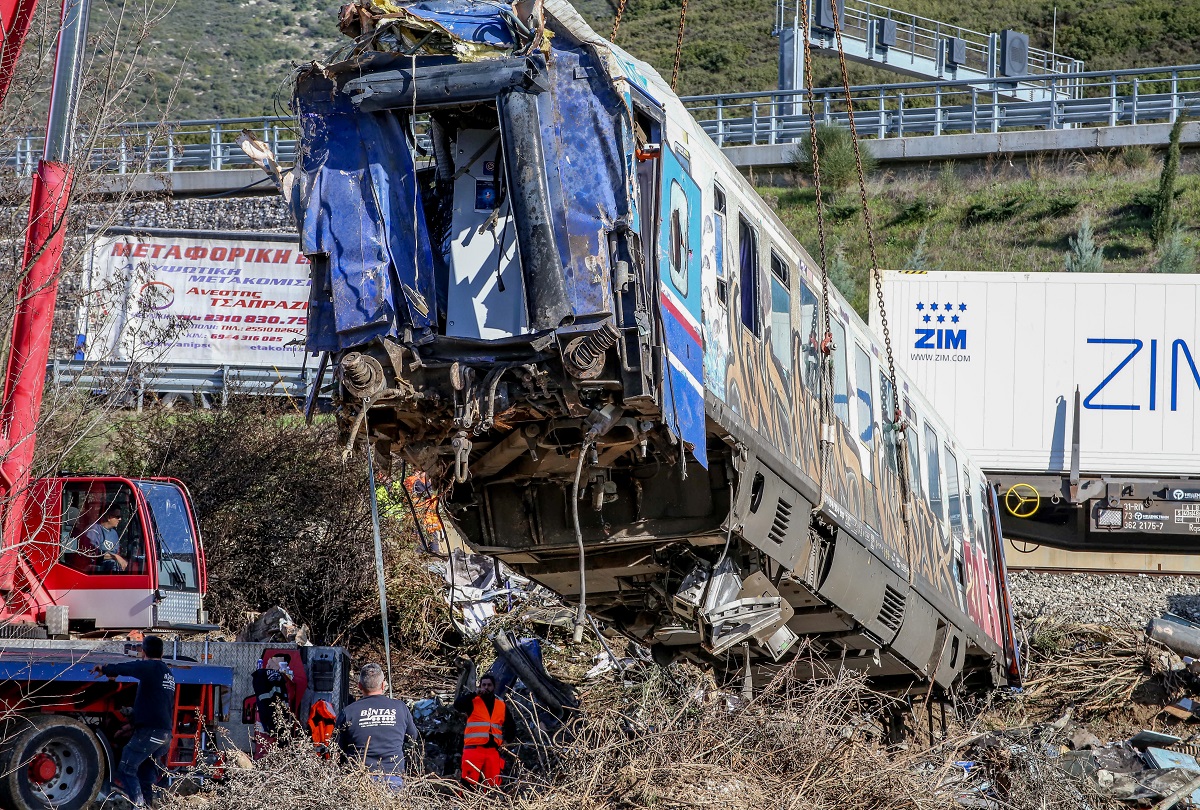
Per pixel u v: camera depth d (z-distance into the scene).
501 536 25.52
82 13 26.77
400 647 41.28
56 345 42.53
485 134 21.27
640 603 28.53
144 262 54.53
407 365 20.78
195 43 146.12
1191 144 89.12
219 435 43.66
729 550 25.23
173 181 78.56
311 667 30.12
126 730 25.83
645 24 186.88
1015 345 52.34
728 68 164.75
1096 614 46.72
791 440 26.20
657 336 20.44
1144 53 164.38
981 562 40.28
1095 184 87.88
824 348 28.67
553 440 22.36
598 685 34.97
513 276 20.62
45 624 28.30
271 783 21.52
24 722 24.47
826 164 89.31
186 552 32.03
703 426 21.81
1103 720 41.16
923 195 88.56
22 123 36.00
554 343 20.02
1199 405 51.59
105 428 43.78
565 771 23.80
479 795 22.91
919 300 52.69
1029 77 91.81
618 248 20.27
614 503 24.69
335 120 21.34
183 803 23.67
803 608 29.23
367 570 41.59
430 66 20.67
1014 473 52.00
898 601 31.94
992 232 84.25
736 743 24.28
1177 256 76.75
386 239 20.83
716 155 24.61
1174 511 49.88
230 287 57.41
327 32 159.00
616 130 20.45
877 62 102.25
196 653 29.16
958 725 33.78
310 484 43.06
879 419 32.44
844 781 24.03
